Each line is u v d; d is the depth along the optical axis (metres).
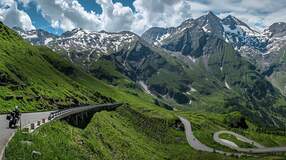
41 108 125.44
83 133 96.44
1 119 75.50
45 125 70.94
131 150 131.00
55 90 174.75
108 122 151.50
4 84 124.69
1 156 40.22
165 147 194.88
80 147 79.00
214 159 192.12
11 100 111.94
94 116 138.50
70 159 55.56
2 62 154.50
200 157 190.38
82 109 122.56
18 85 130.75
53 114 87.31
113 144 120.69
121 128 163.25
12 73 147.38
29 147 47.81
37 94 141.25
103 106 175.62
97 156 86.50
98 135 116.50
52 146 56.81
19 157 42.16
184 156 181.75
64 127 84.94
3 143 47.62
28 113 102.31
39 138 56.56
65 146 66.25
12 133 54.47
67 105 153.25
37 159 44.69
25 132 56.75
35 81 166.50
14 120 63.25
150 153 151.12
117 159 106.12
